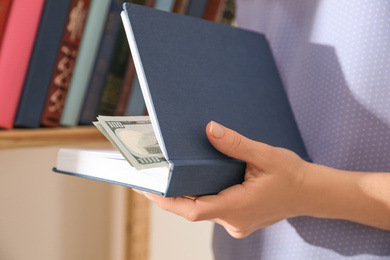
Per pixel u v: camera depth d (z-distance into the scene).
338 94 0.77
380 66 0.72
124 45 1.13
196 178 0.59
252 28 0.92
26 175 1.29
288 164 0.64
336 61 0.77
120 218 1.47
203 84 0.68
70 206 1.40
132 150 0.58
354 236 0.76
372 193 0.67
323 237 0.79
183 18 0.71
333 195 0.67
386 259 0.74
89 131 1.08
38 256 1.34
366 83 0.74
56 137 1.02
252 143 0.61
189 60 0.68
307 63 0.82
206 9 1.28
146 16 0.65
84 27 1.02
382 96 0.73
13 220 1.27
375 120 0.73
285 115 0.81
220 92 0.70
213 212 0.62
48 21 0.95
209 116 0.66
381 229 0.74
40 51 0.95
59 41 0.98
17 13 0.92
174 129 0.60
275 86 0.82
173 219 1.50
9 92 0.93
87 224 1.45
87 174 0.68
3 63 0.92
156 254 1.51
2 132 0.93
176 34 0.68
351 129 0.76
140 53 0.61
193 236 1.46
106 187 1.49
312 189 0.66
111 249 1.51
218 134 0.59
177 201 0.63
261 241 0.87
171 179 0.56
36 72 0.95
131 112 1.17
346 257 0.77
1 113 0.93
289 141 0.78
